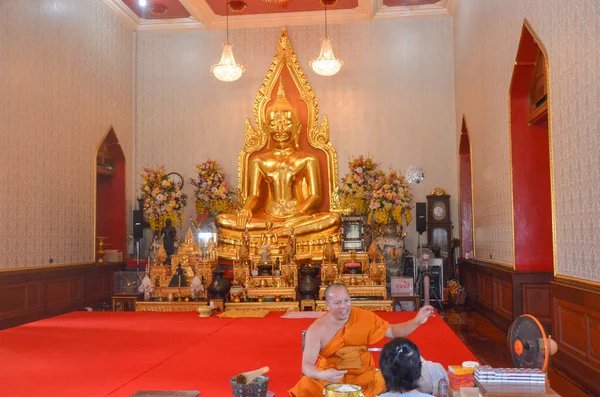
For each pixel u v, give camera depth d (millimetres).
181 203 9219
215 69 9070
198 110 10414
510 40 6484
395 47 10164
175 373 3869
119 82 9961
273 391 3402
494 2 7238
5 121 6625
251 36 10430
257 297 7629
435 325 5734
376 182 8734
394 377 2309
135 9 10023
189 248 8195
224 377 3758
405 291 7828
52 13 7746
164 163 10391
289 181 9805
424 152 10000
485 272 8070
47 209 7566
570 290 4770
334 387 2586
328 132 10141
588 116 4340
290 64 10281
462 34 9250
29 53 7156
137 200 10320
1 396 3342
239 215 9156
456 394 2766
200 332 5473
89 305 8578
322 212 9797
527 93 6586
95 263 8820
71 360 4273
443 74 10055
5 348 4734
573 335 4766
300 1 9789
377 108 10125
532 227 6633
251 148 10188
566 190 4910
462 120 9375
